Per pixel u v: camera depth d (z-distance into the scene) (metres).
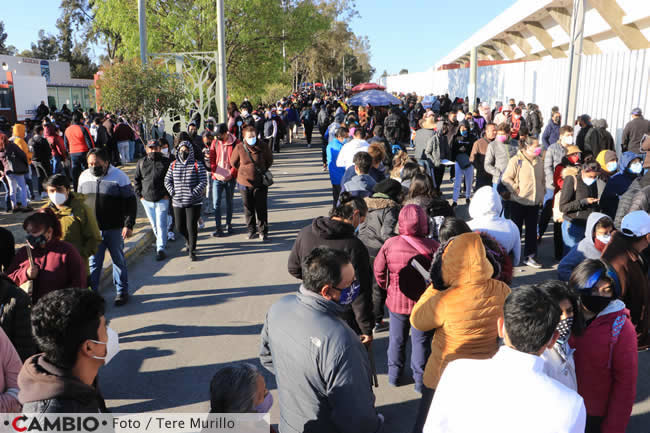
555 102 18.08
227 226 9.90
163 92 14.99
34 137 12.77
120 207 6.31
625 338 2.78
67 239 5.04
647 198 5.63
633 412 4.19
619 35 18.44
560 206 6.95
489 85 25.20
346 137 10.20
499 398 1.90
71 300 2.04
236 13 23.09
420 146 11.43
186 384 4.69
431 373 3.27
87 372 2.09
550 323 1.93
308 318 2.53
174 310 6.38
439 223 5.07
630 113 12.06
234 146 9.38
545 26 26.55
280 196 13.20
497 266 3.41
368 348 4.07
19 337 3.15
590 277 2.81
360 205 4.77
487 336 3.11
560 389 1.88
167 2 23.20
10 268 4.11
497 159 9.12
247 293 6.90
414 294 4.20
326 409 2.52
